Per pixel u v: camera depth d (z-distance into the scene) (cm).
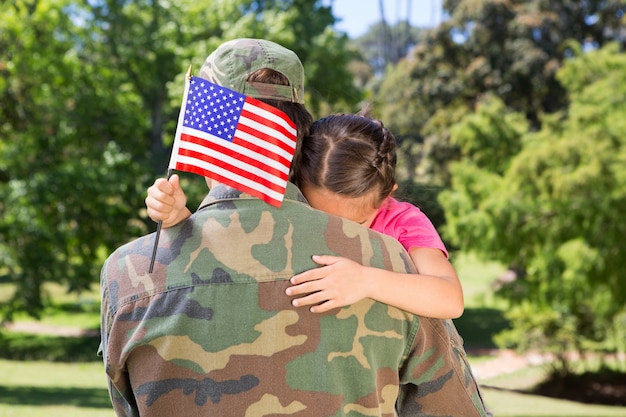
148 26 2552
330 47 2634
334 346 166
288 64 182
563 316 2144
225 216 171
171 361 165
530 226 1581
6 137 1966
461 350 187
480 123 1952
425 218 205
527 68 3916
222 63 180
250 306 165
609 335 2211
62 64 2075
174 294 166
